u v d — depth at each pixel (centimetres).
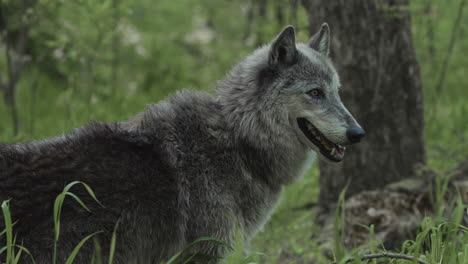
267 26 2000
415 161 1136
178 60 2494
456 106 1972
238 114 755
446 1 1823
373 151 1123
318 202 1205
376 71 1093
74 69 1994
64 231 629
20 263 612
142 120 741
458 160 1290
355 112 1110
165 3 2511
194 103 761
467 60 2123
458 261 685
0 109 1895
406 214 1042
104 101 1950
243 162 749
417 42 1683
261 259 1031
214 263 720
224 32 2650
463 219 962
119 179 664
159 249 700
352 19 1081
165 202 687
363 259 788
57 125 1709
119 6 1548
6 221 562
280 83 758
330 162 793
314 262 1002
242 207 750
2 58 2042
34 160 647
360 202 1076
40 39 1912
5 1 1583
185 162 715
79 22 1627
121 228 659
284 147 768
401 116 1115
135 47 2355
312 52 811
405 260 729
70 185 584
